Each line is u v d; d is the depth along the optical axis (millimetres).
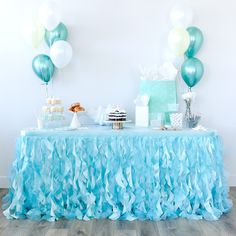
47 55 3238
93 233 2371
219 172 2773
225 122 3457
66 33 3260
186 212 2707
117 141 2676
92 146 2674
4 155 3420
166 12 3367
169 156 2676
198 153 2709
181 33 2982
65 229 2436
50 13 2885
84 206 2709
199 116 3133
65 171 2658
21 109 3391
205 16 3393
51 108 2910
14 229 2434
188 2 3383
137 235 2342
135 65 3395
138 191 2676
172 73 3240
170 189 2697
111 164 2656
